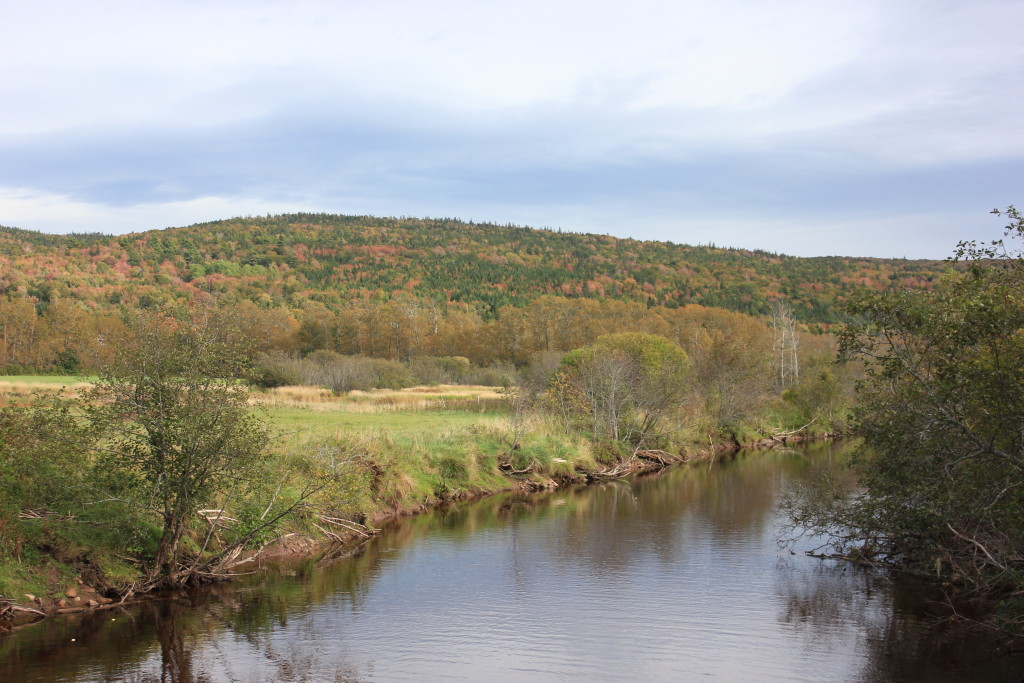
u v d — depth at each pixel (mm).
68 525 13977
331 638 12656
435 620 13617
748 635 12930
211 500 15531
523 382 46188
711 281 172500
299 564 17234
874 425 14508
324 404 45750
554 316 96438
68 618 12961
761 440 45281
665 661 11820
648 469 33969
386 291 160750
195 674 11062
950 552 14625
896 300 12508
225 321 14633
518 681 11055
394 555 18203
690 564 17531
